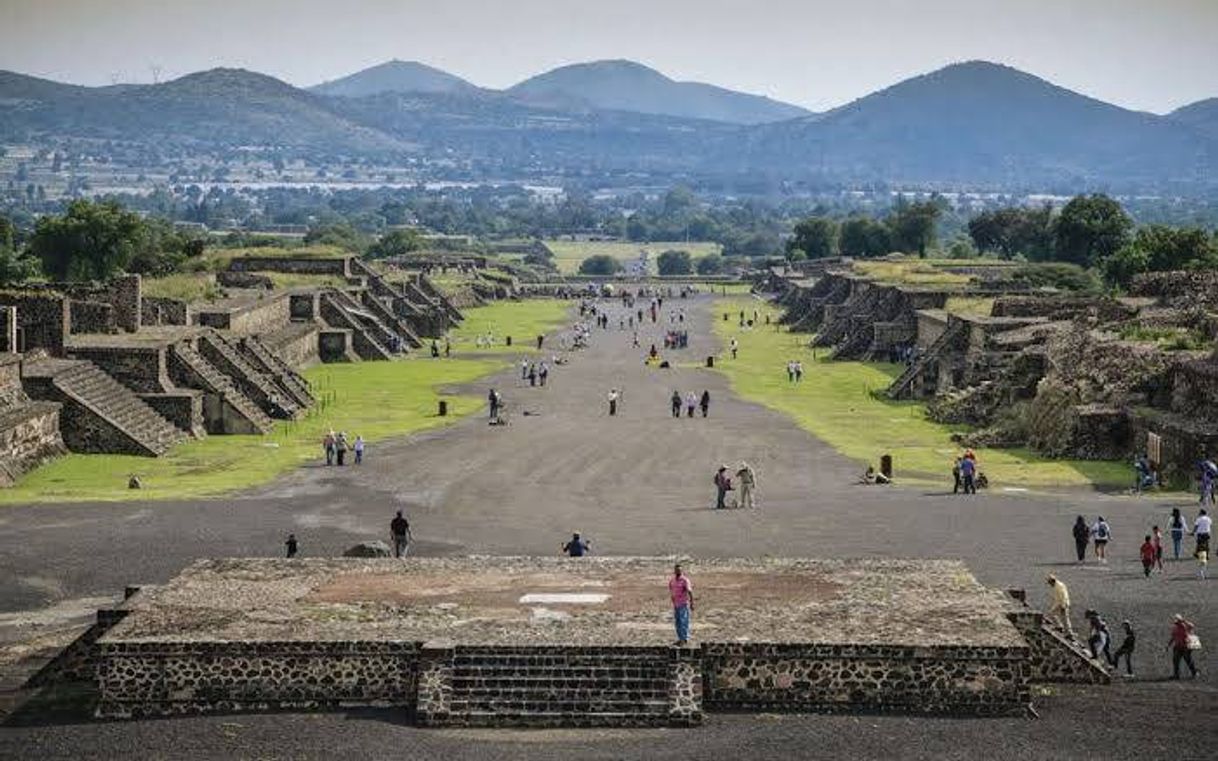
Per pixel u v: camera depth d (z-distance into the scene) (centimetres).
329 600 5266
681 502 8219
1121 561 6538
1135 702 4759
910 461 9675
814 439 10719
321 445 10375
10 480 8712
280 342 14888
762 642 4731
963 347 13562
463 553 6825
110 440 9806
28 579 6331
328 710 4712
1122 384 9919
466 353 18162
